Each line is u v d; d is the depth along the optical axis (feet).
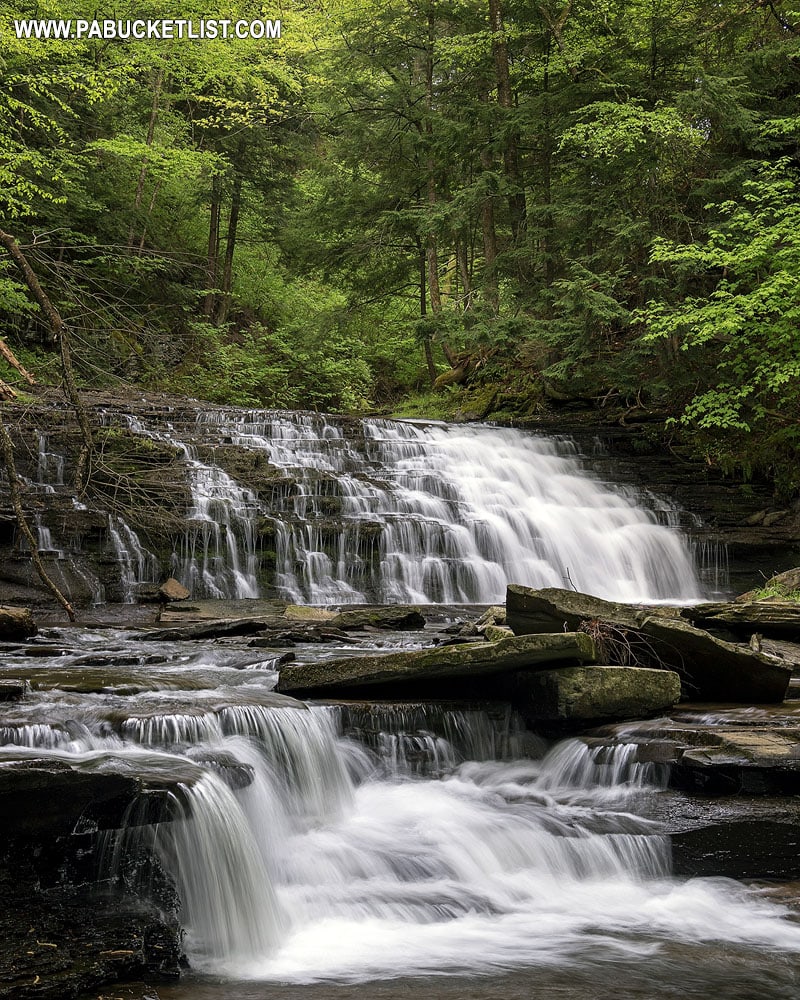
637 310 61.82
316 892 19.11
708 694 27.73
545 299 73.20
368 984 15.29
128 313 78.23
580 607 28.55
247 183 96.78
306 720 23.04
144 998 14.10
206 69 86.63
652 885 20.21
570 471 66.64
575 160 72.33
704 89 62.64
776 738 22.66
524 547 56.08
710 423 59.06
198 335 85.56
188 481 51.85
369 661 25.68
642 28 74.02
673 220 66.80
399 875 19.94
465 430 68.90
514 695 26.53
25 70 68.54
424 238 83.35
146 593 45.19
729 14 74.23
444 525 53.52
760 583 58.95
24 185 62.08
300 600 49.08
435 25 89.45
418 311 114.32
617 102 70.59
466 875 20.03
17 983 13.44
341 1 91.35
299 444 60.59
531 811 22.12
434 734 24.99
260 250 109.40
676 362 66.64
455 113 80.02
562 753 24.45
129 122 88.84
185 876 17.07
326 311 92.48
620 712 25.26
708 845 20.77
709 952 16.76
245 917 17.39
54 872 16.39
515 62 84.43
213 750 20.35
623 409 74.90
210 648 32.32
